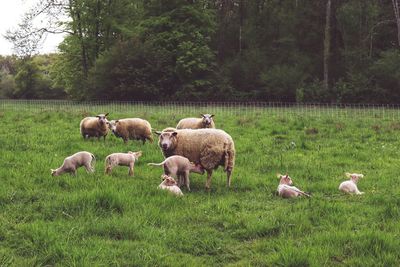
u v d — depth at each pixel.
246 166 13.48
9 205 8.76
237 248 7.24
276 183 11.38
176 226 8.02
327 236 7.38
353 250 6.93
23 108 36.91
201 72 55.88
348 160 14.44
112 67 51.50
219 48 63.81
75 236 7.30
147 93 51.47
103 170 12.08
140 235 7.49
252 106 42.72
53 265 6.47
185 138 10.98
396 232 7.63
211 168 10.84
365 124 22.36
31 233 7.30
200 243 7.35
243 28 62.41
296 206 9.16
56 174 10.96
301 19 56.97
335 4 54.91
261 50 60.00
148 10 58.97
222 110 34.28
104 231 7.61
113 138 18.78
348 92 46.53
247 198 10.09
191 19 56.78
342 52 51.69
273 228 7.89
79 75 56.81
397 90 47.19
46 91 72.12
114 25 55.53
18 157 13.23
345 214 8.65
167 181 10.09
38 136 17.56
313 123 22.66
